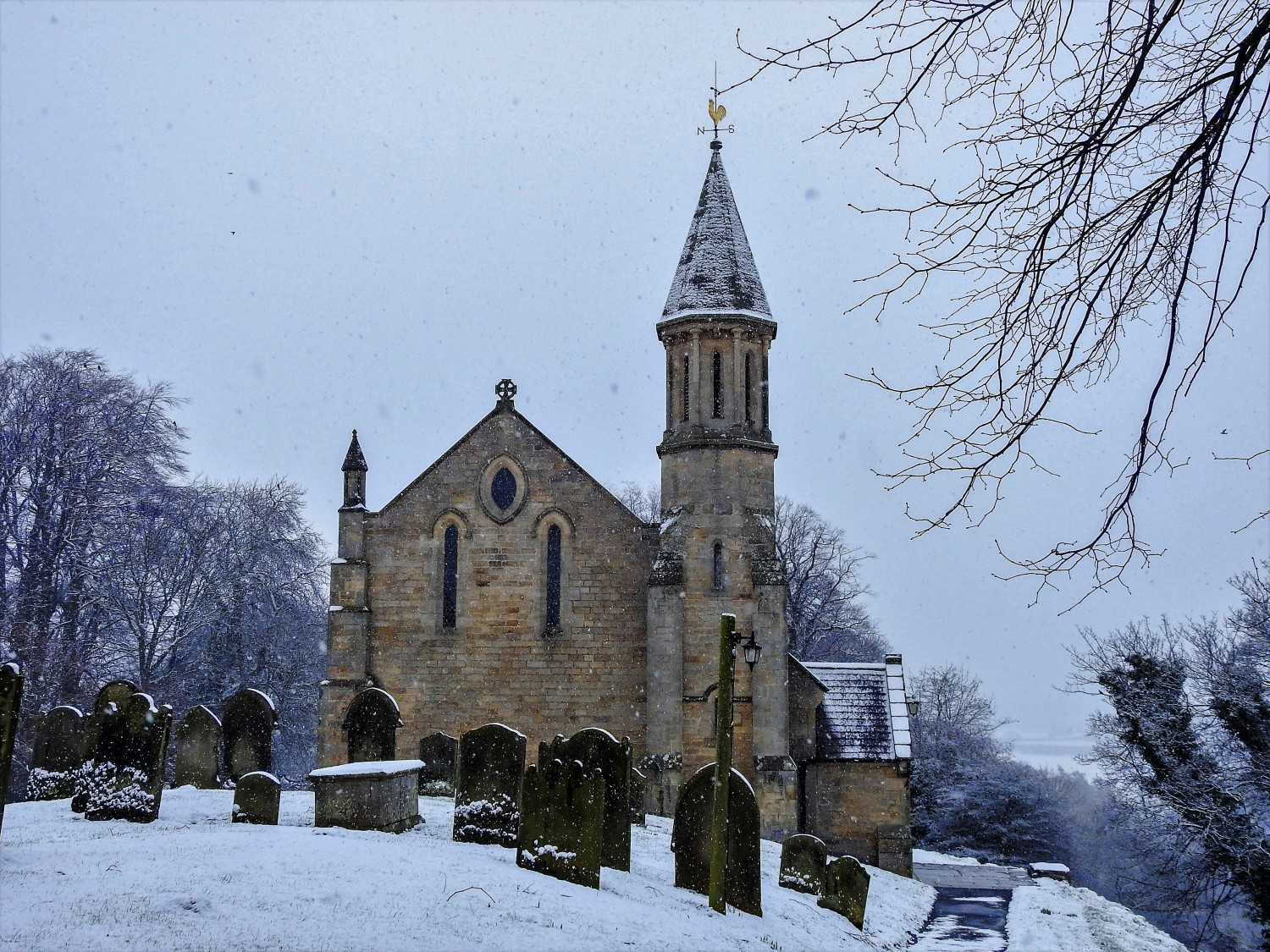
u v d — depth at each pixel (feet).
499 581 120.57
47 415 138.92
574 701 118.32
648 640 116.88
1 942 41.73
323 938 45.16
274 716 90.84
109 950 41.73
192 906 48.03
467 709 118.83
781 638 115.14
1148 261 28.22
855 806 119.03
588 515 120.98
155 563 153.38
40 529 138.21
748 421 121.60
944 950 82.43
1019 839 180.24
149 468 149.89
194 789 86.63
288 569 180.65
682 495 119.44
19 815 74.33
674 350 124.16
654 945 52.44
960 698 245.86
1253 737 119.96
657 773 112.68
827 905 78.48
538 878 60.49
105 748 72.74
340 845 61.67
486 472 122.52
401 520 122.31
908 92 28.17
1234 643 126.93
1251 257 25.66
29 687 127.13
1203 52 27.14
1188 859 130.11
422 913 50.19
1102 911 109.60
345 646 119.24
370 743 84.12
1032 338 29.60
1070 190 28.53
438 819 77.30
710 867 66.23
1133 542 28.43
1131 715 125.18
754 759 112.78
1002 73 28.30
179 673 158.71
